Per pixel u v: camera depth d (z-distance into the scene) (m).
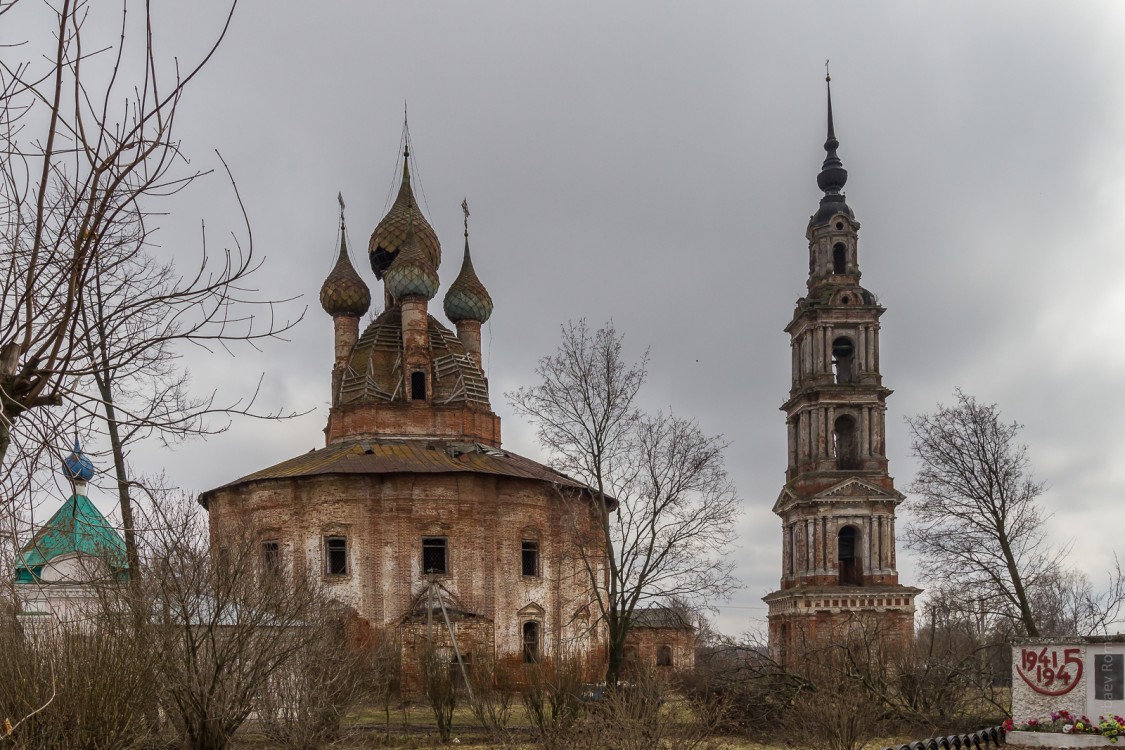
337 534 52.50
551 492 56.44
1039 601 56.50
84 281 9.45
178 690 22.66
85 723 16.55
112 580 23.23
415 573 52.28
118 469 16.02
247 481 53.84
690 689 34.38
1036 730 25.55
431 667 35.28
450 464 54.09
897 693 33.81
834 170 71.50
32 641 17.44
